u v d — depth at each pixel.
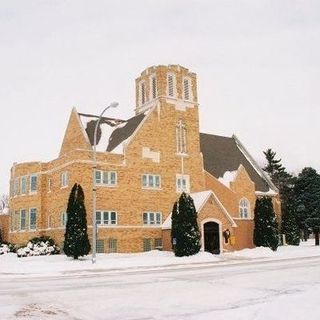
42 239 40.66
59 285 17.12
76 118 46.75
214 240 41.09
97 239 38.25
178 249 35.75
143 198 41.81
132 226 40.53
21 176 45.06
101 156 39.91
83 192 35.91
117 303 12.08
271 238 44.06
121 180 40.69
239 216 48.22
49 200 42.72
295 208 55.62
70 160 39.16
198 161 46.78
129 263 29.72
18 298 13.62
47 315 10.69
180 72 47.59
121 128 46.81
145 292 14.16
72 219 34.44
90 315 10.55
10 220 46.00
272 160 78.81
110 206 39.56
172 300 12.36
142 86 50.62
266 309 10.03
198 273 21.19
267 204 45.19
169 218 42.56
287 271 20.77
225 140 57.41
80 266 27.97
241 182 49.75
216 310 10.59
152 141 43.62
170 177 44.16
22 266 28.31
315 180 55.47
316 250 44.00
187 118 46.97
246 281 16.77
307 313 9.42
